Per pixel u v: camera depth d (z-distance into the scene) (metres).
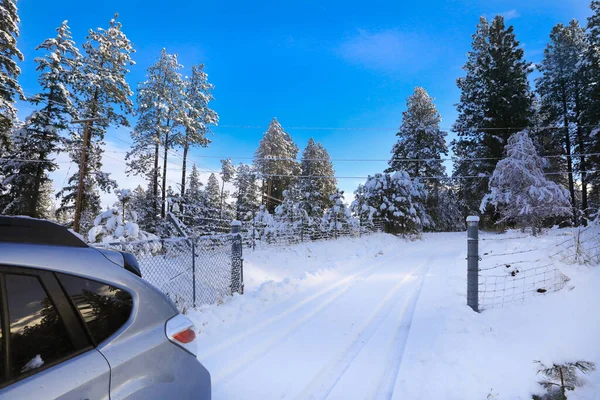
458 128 33.47
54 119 22.95
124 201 10.52
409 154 36.25
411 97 37.97
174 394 1.69
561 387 3.16
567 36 29.12
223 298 6.62
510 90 29.31
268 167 46.62
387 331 5.04
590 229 7.39
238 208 47.44
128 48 25.08
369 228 24.94
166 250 7.17
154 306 1.80
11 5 19.78
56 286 1.41
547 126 31.06
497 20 30.94
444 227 42.44
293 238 16.58
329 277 9.55
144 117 26.67
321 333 5.00
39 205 24.53
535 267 6.89
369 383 3.50
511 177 17.22
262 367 3.86
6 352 1.21
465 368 3.61
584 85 27.36
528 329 4.52
